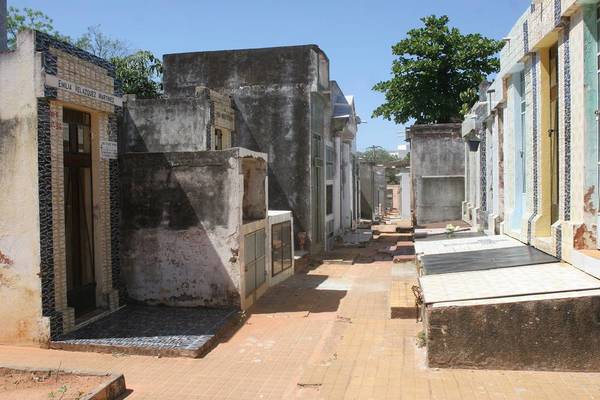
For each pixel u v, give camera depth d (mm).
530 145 9953
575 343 6066
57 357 8484
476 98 25891
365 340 8195
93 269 10680
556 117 9102
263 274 13383
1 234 8922
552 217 9461
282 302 12461
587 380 5828
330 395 5863
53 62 8883
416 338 7918
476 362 6289
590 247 7484
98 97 10078
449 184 22922
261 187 13531
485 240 11695
